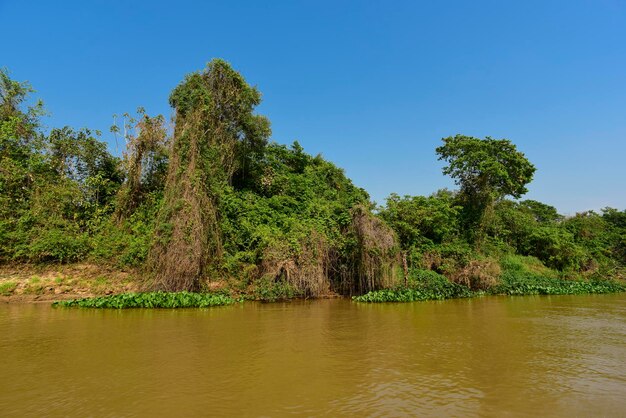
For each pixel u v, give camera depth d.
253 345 10.18
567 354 9.65
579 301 20.73
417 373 8.12
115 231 21.70
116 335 10.98
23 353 9.12
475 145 31.52
